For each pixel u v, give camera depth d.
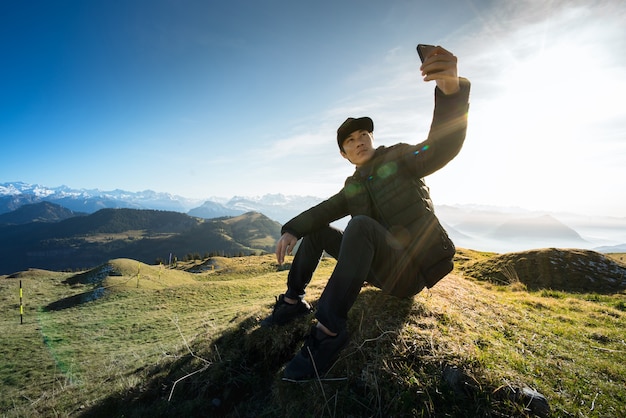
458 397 2.54
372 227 2.78
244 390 3.69
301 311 4.08
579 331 4.62
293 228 3.39
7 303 38.50
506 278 17.48
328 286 2.63
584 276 16.41
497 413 2.42
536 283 16.48
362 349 3.06
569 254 18.45
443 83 2.47
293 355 3.81
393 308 3.75
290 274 3.91
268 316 4.29
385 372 2.76
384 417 2.54
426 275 3.03
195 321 16.08
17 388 8.77
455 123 2.55
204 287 33.56
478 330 3.73
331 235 3.64
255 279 40.34
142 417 3.64
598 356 3.63
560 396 2.66
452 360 2.79
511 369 2.91
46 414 4.57
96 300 35.22
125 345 14.13
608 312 6.59
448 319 3.67
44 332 20.33
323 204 3.66
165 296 31.20
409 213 3.00
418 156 2.85
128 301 31.36
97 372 7.40
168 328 17.12
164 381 4.18
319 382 2.84
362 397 2.71
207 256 145.88
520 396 2.52
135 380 4.53
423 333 3.19
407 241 2.99
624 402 2.66
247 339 4.23
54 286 49.09
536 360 3.26
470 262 22.22
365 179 3.32
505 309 5.22
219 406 3.55
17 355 14.68
